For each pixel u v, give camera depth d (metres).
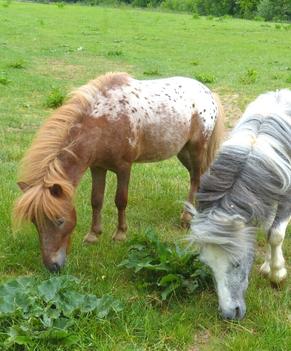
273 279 3.54
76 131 3.62
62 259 3.45
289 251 4.07
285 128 3.28
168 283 3.41
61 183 3.34
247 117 3.42
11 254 3.77
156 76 9.83
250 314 3.31
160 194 4.76
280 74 10.41
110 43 13.74
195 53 12.88
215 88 8.95
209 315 3.28
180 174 5.29
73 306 3.16
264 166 3.12
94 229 4.03
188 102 4.14
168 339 3.13
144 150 4.01
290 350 3.09
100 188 3.97
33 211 3.30
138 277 3.58
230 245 2.97
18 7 23.09
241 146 3.17
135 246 3.71
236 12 33.34
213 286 3.49
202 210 3.12
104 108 3.73
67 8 24.70
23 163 3.50
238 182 3.10
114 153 3.79
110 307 3.21
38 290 3.21
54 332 2.99
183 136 4.13
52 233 3.38
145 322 3.18
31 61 10.73
